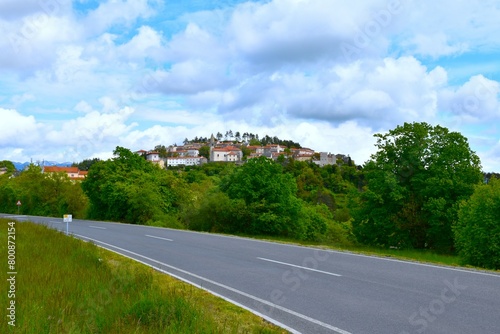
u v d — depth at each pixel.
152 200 38.03
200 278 9.91
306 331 6.02
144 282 8.09
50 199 56.53
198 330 5.21
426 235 27.70
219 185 36.69
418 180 27.30
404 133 28.61
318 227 41.03
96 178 43.84
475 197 15.51
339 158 164.62
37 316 5.63
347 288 8.62
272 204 29.98
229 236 20.89
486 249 14.65
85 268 9.39
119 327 5.30
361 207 29.45
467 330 5.95
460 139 27.66
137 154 46.75
